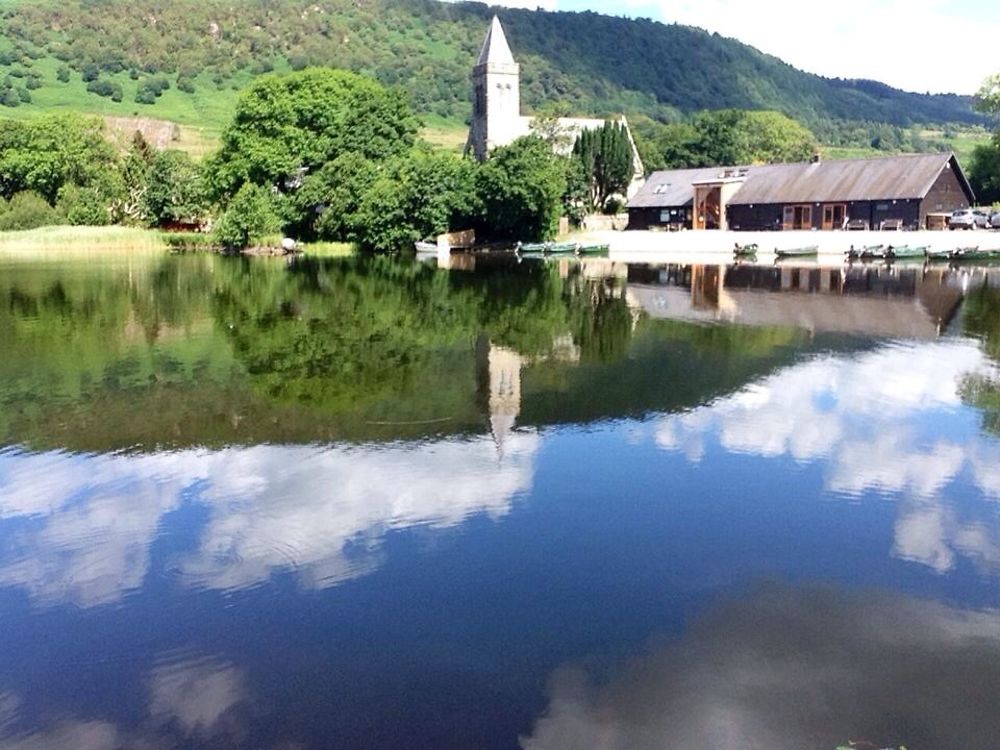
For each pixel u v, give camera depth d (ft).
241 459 40.93
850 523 32.76
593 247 188.55
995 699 21.48
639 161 325.62
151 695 22.17
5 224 255.91
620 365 61.11
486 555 30.09
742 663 23.12
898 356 63.10
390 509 34.37
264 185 221.05
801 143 458.09
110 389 55.52
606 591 27.30
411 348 68.85
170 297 107.24
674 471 38.70
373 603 26.68
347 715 21.09
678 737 20.10
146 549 31.12
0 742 20.43
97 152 290.35
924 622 25.31
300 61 638.53
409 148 236.84
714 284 114.93
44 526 33.45
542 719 20.79
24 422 47.73
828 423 46.06
